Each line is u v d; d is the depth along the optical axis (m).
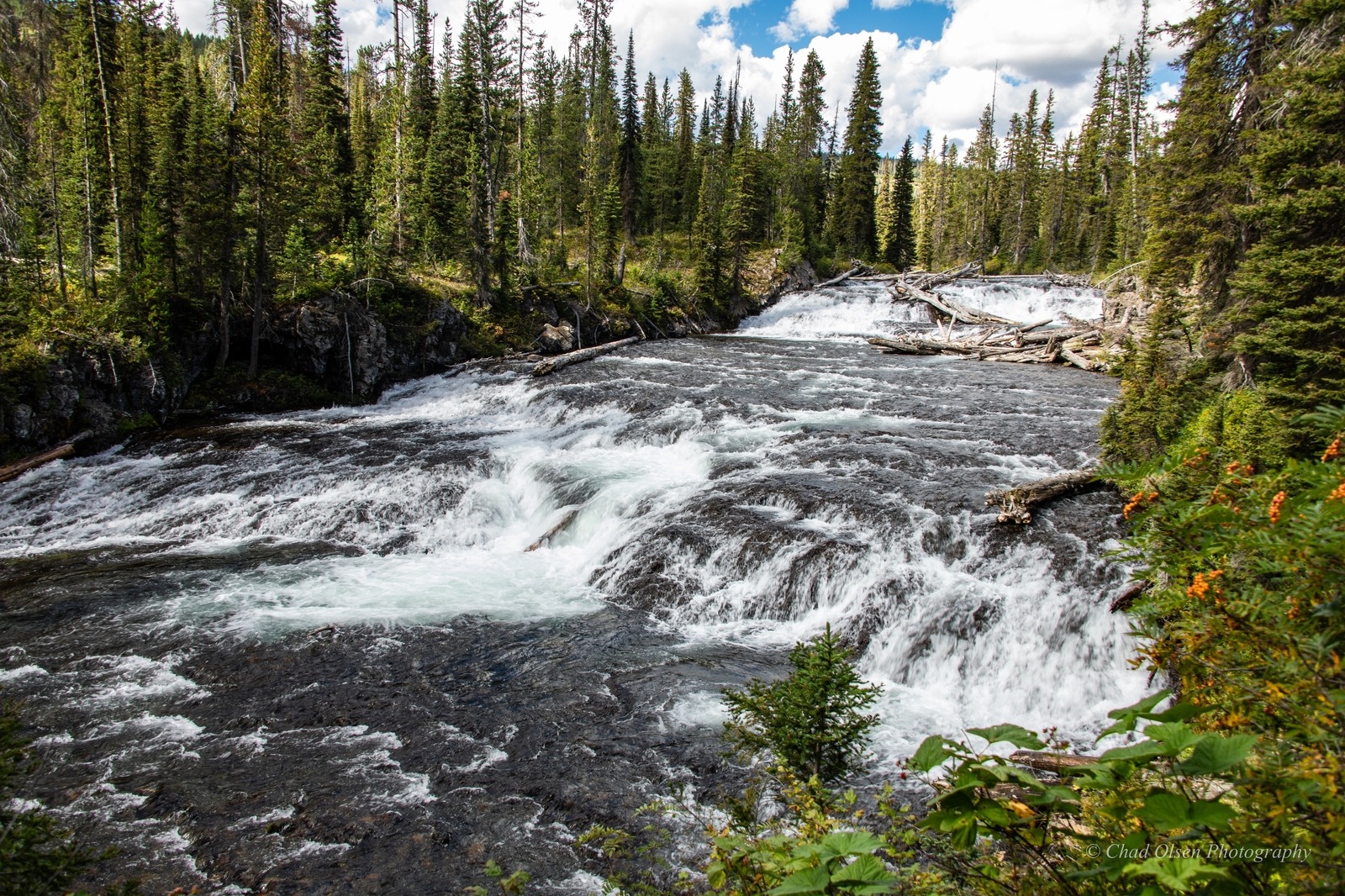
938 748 2.85
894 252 80.81
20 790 8.39
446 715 10.19
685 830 7.70
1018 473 18.03
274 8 58.62
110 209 30.86
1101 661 11.17
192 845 7.58
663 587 14.47
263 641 12.29
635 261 66.06
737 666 11.78
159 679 11.06
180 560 16.23
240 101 31.41
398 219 43.78
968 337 48.91
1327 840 2.15
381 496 19.25
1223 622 2.84
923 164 111.88
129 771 8.83
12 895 4.98
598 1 82.12
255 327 30.47
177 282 29.77
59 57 37.41
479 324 40.22
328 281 34.16
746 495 17.00
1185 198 22.16
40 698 10.48
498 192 48.72
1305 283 14.26
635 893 6.80
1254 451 12.27
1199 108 21.55
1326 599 2.57
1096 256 68.00
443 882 7.09
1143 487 3.39
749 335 55.25
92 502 19.59
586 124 80.06
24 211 27.55
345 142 50.38
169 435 25.53
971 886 3.34
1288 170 15.16
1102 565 12.73
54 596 14.06
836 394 29.14
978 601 12.32
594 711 10.30
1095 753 9.84
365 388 32.88
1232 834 2.21
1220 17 20.44
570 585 15.28
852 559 13.62
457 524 18.33
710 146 80.81
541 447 23.22
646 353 41.97
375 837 7.71
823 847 2.76
